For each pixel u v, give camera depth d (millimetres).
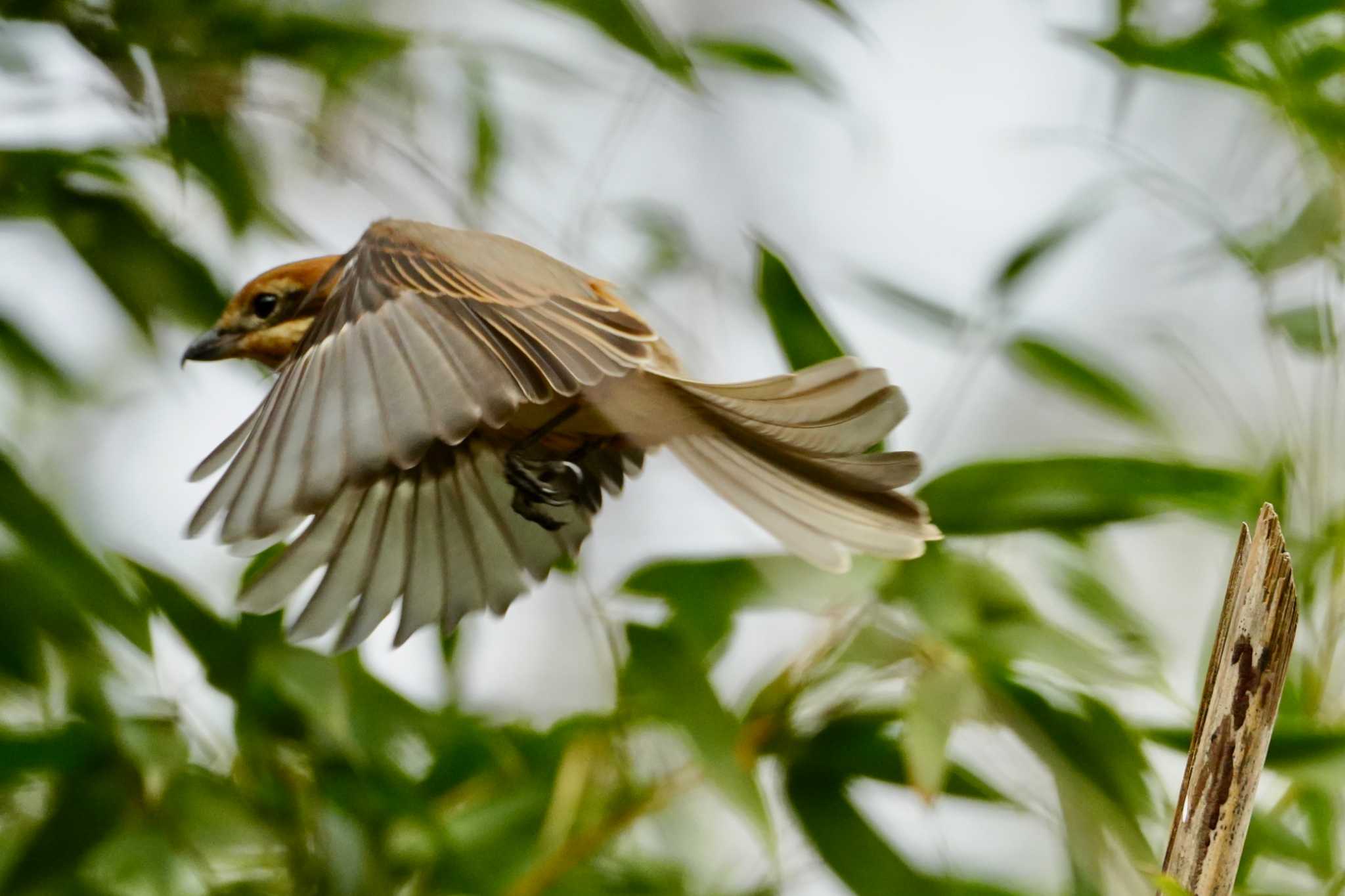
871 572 4449
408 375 4277
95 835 4441
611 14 4496
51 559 4430
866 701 4480
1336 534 4492
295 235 4547
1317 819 4492
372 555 4348
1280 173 4613
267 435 4270
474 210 4559
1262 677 4305
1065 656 4441
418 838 4480
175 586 4457
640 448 4383
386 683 4484
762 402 4332
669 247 4609
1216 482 4461
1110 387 4539
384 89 4586
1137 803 4434
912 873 4457
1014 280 4551
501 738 4496
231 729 4480
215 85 4512
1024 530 4461
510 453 4371
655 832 4539
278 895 4461
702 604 4453
